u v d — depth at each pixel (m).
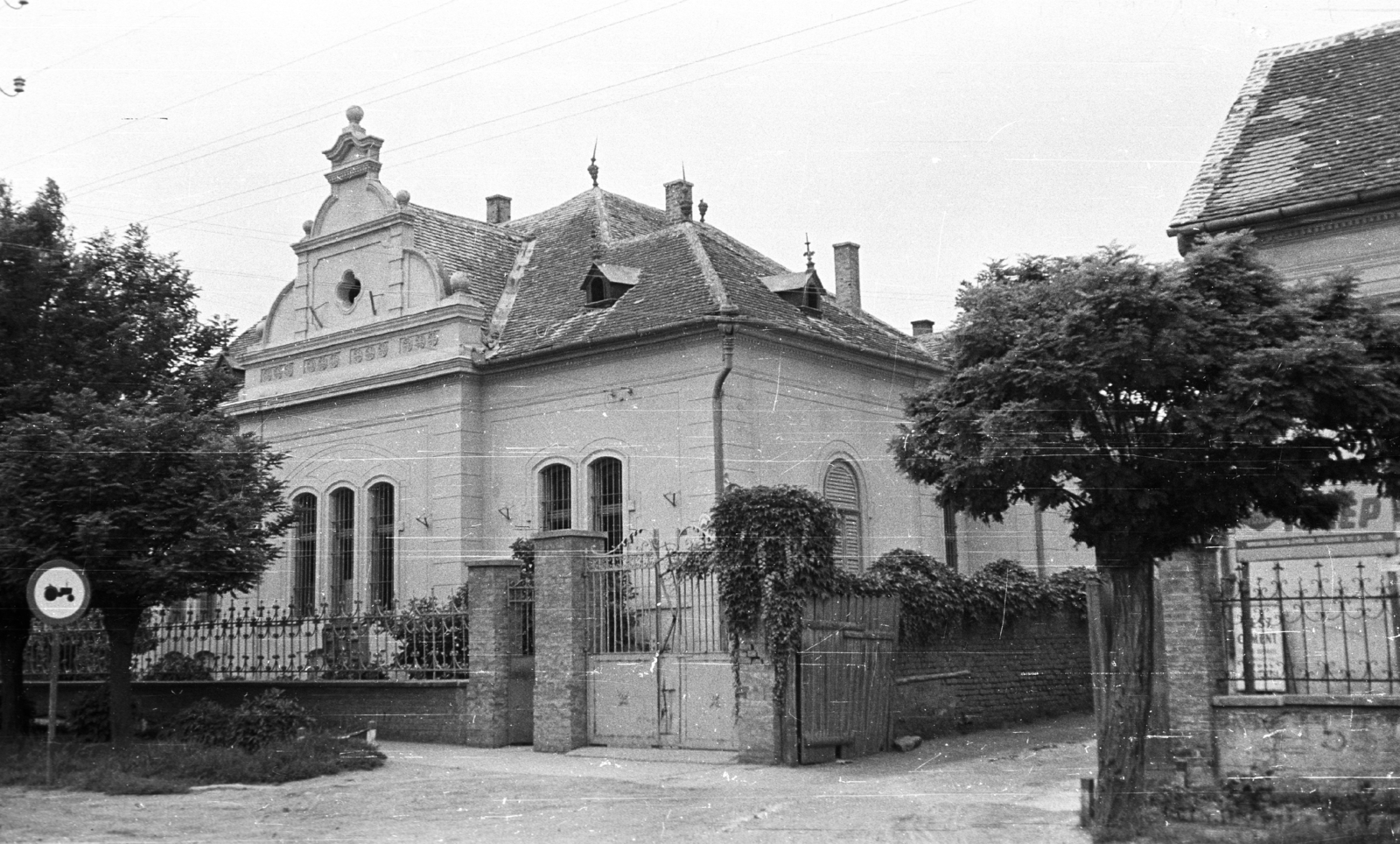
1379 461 10.13
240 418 29.92
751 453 23.12
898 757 16.58
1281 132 16.61
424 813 12.95
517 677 19.02
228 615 26.92
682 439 23.06
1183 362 9.67
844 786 14.07
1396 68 16.78
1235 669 12.79
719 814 12.48
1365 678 12.21
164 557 17.38
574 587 18.08
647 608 17.75
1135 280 9.88
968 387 10.64
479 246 28.95
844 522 25.47
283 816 12.97
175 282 20.97
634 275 25.80
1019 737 18.77
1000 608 20.75
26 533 17.23
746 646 16.02
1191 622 12.61
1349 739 11.82
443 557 25.58
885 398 27.22
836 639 16.52
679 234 26.59
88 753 17.33
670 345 23.48
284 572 28.48
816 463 24.84
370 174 27.86
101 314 19.86
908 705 18.09
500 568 18.98
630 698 17.66
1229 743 12.33
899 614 18.08
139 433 17.47
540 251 29.39
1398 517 14.31
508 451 25.67
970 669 19.92
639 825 12.06
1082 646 23.39
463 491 25.50
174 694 22.84
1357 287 10.41
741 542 16.11
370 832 11.98
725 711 16.78
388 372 26.72
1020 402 10.11
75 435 17.31
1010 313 10.63
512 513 25.38
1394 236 14.41
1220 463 9.94
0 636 19.81
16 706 19.80
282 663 23.66
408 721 19.53
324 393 27.95
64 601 15.70
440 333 26.19
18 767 16.38
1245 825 11.62
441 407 26.03
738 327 22.78
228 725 17.70
